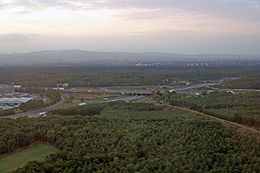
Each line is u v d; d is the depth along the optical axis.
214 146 98.94
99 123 126.94
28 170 76.25
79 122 127.88
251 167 85.56
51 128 116.56
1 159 95.56
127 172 78.50
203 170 82.00
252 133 123.31
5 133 107.44
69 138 104.50
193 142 100.38
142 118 140.50
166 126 119.69
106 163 84.44
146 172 78.31
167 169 79.12
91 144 97.81
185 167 81.50
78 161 83.12
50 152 101.50
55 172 77.88
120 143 99.56
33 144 109.88
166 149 95.06
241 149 98.12
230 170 82.69
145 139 101.19
